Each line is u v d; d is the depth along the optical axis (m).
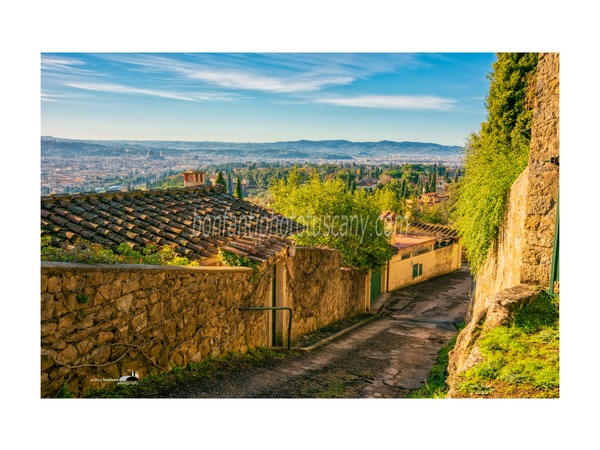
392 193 31.56
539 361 5.80
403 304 21.56
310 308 12.80
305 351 10.03
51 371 4.68
